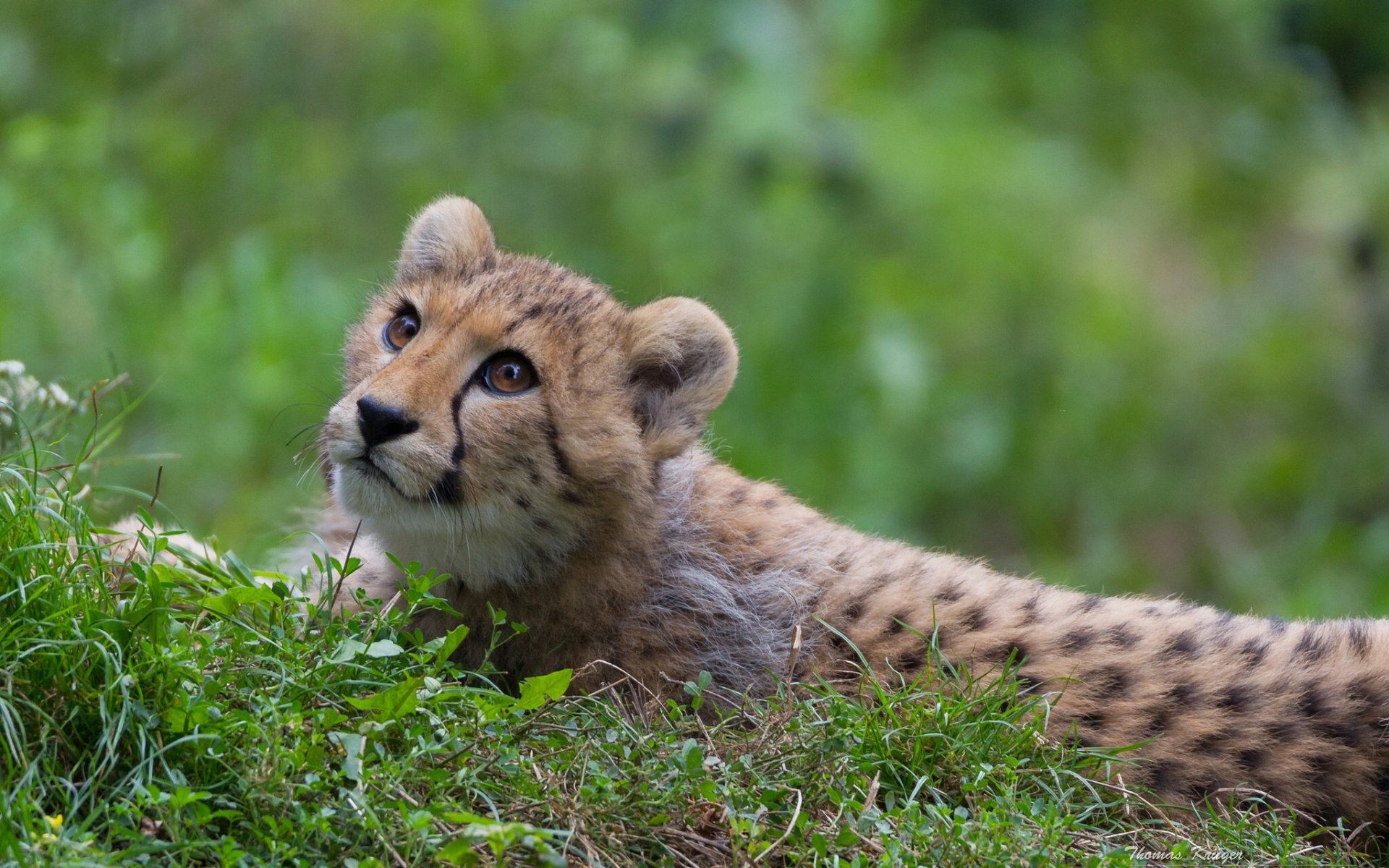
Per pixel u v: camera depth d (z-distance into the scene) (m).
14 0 15.73
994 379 17.22
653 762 6.21
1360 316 19.67
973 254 18.38
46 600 5.95
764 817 6.10
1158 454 17.27
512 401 7.66
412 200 15.79
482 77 16.62
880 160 18.72
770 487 8.98
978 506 16.34
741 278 16.48
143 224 14.10
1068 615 8.09
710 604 8.00
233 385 13.16
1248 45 20.84
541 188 16.38
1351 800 7.62
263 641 6.34
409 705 5.99
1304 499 16.88
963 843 5.96
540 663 7.93
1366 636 8.07
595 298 8.22
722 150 17.20
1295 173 21.09
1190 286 21.02
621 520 7.92
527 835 5.34
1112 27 21.14
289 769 5.63
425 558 7.81
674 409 8.20
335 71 16.38
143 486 12.40
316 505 10.55
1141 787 7.20
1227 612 8.67
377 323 8.25
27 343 12.62
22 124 14.23
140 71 15.89
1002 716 6.91
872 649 7.92
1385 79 19.17
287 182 15.73
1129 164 21.05
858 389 16.02
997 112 20.80
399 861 5.39
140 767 5.46
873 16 20.56
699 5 17.84
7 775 5.54
